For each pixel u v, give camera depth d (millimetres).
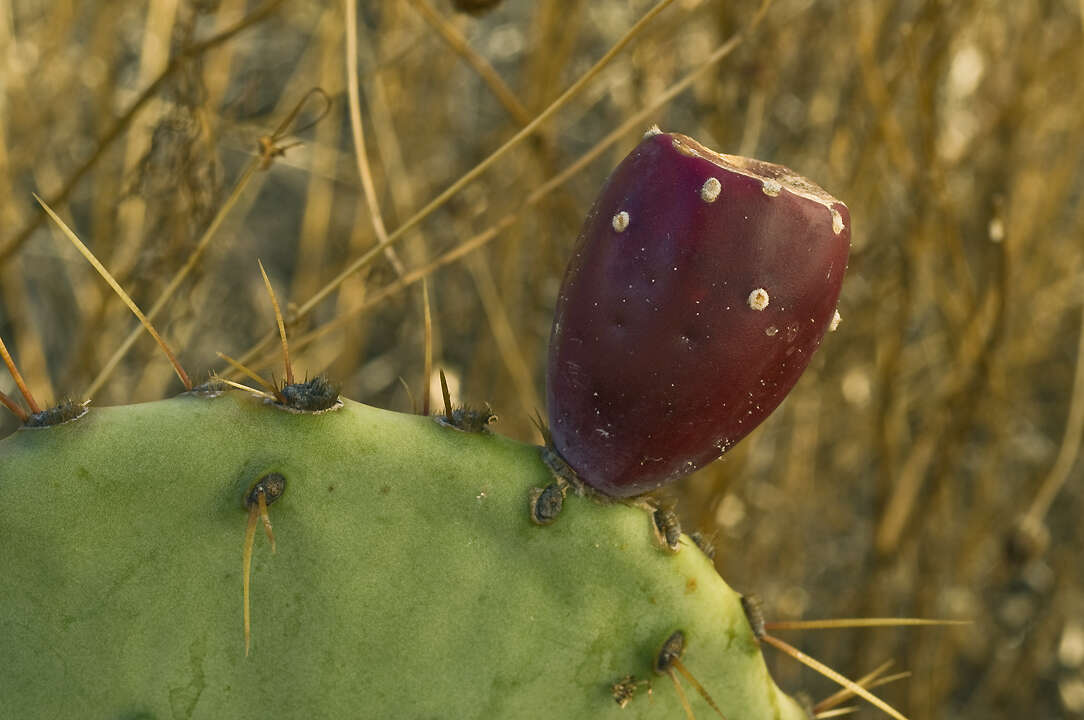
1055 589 987
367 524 455
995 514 979
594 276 448
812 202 442
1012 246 873
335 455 453
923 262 862
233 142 894
